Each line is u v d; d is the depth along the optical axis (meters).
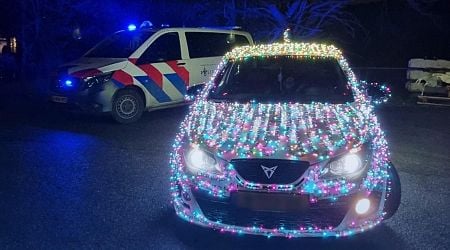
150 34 9.41
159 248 3.98
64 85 8.90
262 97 5.12
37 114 10.19
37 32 19.22
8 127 8.78
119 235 4.22
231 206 3.76
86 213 4.72
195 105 5.05
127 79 8.93
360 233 4.07
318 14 15.42
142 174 5.99
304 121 4.34
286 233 3.72
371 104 5.29
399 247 4.01
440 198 5.16
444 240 4.14
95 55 9.68
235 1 16.36
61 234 4.24
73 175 5.93
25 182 5.66
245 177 3.74
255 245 4.04
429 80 11.64
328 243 4.07
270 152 3.75
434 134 8.34
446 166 6.41
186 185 3.95
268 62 5.58
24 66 18.89
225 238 4.16
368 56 16.34
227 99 5.11
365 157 3.85
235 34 10.52
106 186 5.53
